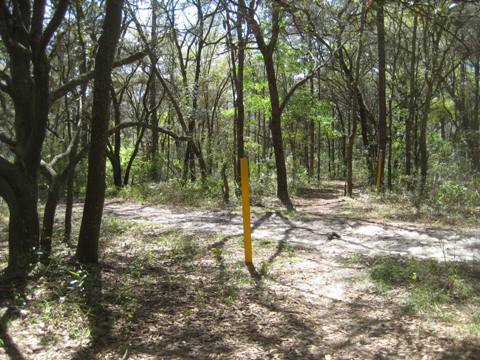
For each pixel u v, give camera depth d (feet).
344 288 20.21
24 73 23.09
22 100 23.02
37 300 18.01
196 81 65.67
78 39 28.89
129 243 29.66
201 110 59.16
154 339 15.17
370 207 47.85
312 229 34.76
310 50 54.60
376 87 98.94
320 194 68.90
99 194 23.16
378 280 20.99
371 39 63.21
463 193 47.19
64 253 25.35
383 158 60.23
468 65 93.71
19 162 22.67
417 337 15.07
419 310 17.24
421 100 74.69
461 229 35.09
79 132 26.78
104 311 17.37
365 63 73.97
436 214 42.16
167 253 26.78
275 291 19.85
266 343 14.90
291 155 93.09
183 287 20.34
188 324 16.37
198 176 63.62
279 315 17.20
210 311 17.57
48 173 25.04
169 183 60.23
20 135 23.13
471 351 13.99
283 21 43.55
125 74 80.38
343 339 15.12
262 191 57.52
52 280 20.59
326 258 25.46
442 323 16.10
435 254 26.61
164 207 48.83
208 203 49.85
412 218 40.52
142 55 28.12
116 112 71.31
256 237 31.40
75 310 17.13
